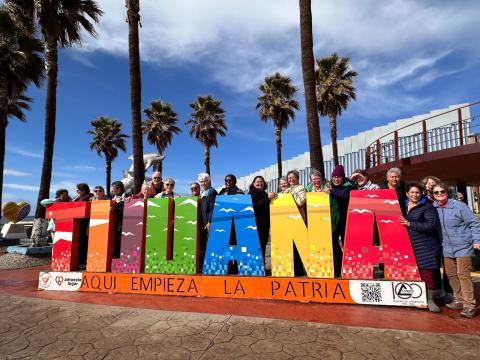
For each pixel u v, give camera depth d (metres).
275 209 4.34
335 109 22.80
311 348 2.68
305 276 4.18
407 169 9.59
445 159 8.13
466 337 2.88
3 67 11.39
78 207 5.09
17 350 2.75
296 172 4.75
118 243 5.20
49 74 9.80
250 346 2.72
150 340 2.88
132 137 8.62
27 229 15.75
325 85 22.34
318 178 4.68
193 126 28.56
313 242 4.15
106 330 3.14
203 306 3.86
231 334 2.98
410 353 2.58
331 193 4.46
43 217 9.23
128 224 4.77
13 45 11.37
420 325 3.18
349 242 4.02
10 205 14.48
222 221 4.49
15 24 10.83
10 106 17.67
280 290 4.05
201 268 4.73
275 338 2.88
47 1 9.45
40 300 4.27
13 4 10.45
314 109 7.50
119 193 5.99
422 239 3.79
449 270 3.71
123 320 3.41
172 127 30.66
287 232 4.25
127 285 4.57
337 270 4.45
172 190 5.38
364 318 3.38
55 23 9.58
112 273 4.65
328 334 2.96
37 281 5.83
